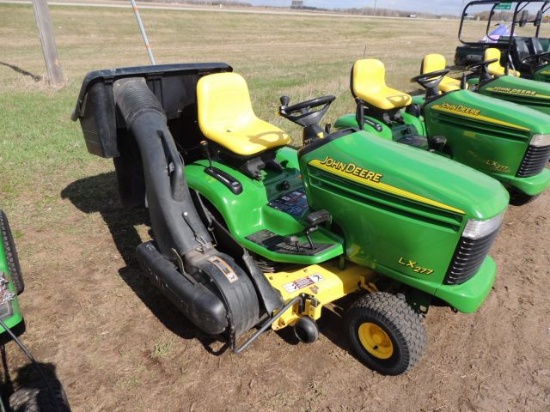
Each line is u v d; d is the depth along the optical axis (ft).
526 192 13.92
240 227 10.32
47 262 11.66
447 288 7.97
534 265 12.39
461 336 9.68
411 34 97.09
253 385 8.31
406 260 8.16
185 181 8.99
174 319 9.86
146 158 9.09
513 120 13.42
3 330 7.44
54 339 9.20
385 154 8.57
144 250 9.61
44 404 6.81
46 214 13.94
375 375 8.62
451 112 14.51
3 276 8.02
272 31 94.17
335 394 8.18
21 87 31.42
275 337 9.50
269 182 10.98
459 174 8.16
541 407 8.03
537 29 28.09
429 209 7.70
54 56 31.83
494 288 11.33
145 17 91.86
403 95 16.46
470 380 8.56
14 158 17.74
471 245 7.55
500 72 24.04
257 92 30.40
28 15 75.87
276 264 9.96
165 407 7.86
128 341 9.23
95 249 12.29
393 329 7.89
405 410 7.91
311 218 8.61
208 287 8.25
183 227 8.84
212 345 9.18
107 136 10.16
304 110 10.02
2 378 8.20
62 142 19.65
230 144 10.46
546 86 17.92
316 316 8.55
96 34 73.46
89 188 15.72
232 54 57.00
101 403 7.89
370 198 8.26
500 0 22.98
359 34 95.55
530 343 9.52
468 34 98.63
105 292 10.63
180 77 11.39
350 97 29.32
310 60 51.75
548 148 13.58
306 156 9.20
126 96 9.75
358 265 9.45
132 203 11.80
